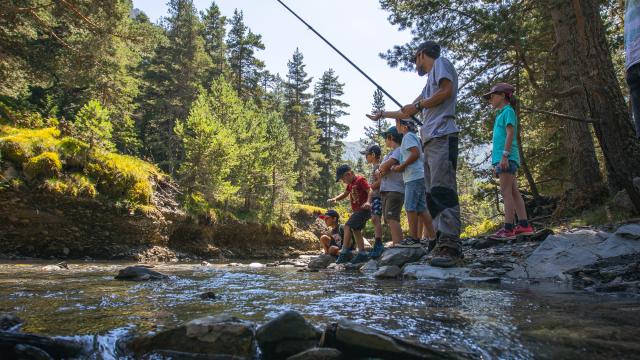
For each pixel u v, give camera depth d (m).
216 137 16.30
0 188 9.28
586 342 1.29
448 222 3.77
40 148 10.24
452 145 3.73
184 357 1.33
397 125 5.57
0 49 12.98
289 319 1.39
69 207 10.33
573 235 3.69
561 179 11.23
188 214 14.00
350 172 6.08
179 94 31.34
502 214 12.07
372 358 1.25
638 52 2.15
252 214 19.23
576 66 6.48
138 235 11.81
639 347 1.23
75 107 22.88
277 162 21.59
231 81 39.09
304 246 21.28
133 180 11.87
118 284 3.13
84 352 1.36
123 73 22.56
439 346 1.28
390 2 10.84
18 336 1.33
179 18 33.34
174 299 2.34
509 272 3.42
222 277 3.87
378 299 2.30
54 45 15.92
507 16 8.06
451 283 3.12
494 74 10.80
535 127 11.68
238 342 1.36
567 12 6.95
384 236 29.28
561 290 2.56
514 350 1.24
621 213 5.62
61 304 2.14
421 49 4.11
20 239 9.70
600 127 5.40
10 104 17.95
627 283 2.48
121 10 13.28
